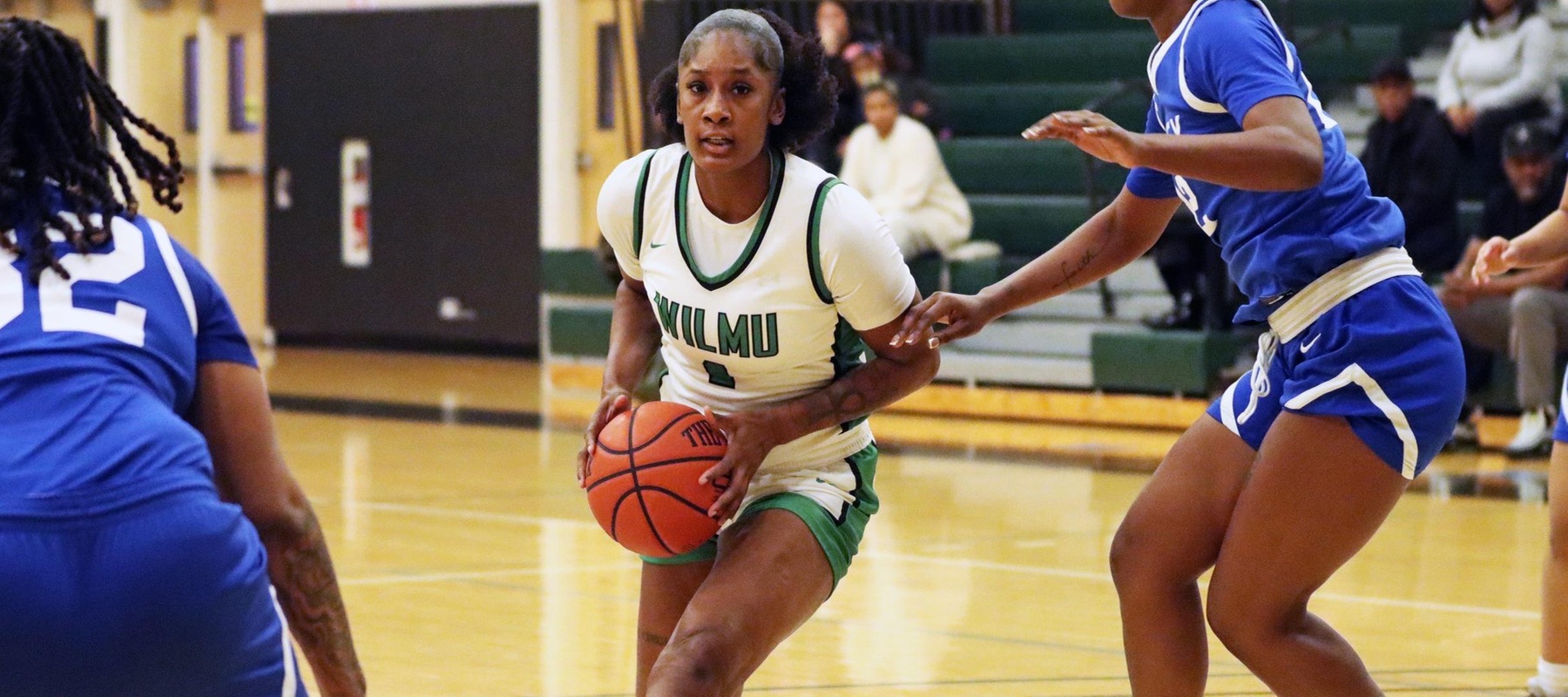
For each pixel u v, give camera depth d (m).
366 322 19.42
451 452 11.66
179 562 2.79
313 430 12.74
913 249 13.89
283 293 19.92
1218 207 4.14
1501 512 9.51
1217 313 13.05
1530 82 12.55
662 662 3.68
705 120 3.84
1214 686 5.82
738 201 3.98
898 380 4.11
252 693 2.88
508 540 8.51
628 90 16.88
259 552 2.96
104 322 2.93
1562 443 5.05
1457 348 4.04
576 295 16.14
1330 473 3.96
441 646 6.34
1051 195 15.01
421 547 8.30
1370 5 15.30
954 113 15.93
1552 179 11.35
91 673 2.73
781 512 4.01
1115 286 14.74
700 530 3.94
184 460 2.88
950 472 10.91
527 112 18.19
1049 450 11.95
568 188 17.42
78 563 2.74
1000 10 17.19
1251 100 3.73
